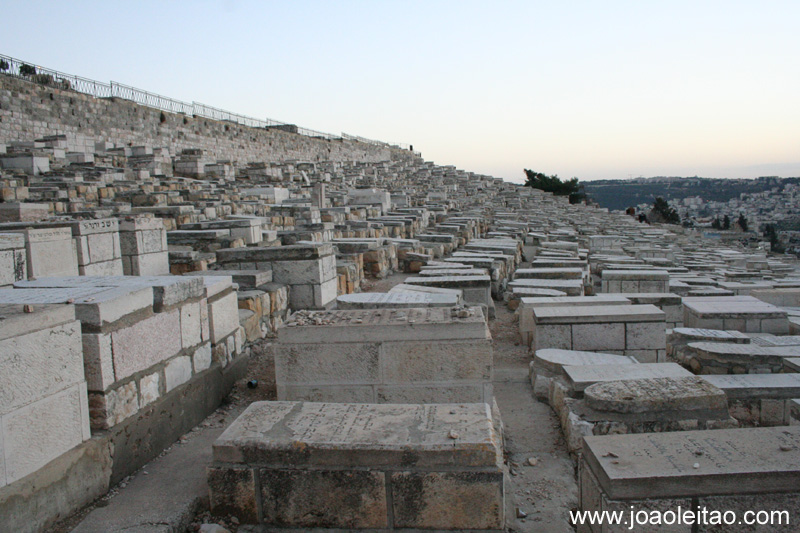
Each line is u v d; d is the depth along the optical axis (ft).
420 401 16.43
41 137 82.53
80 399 12.40
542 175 214.90
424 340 16.29
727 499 10.42
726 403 14.99
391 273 43.52
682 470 10.55
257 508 11.60
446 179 161.27
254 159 139.64
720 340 23.95
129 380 13.87
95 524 11.50
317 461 11.31
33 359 11.16
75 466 11.98
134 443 13.76
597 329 22.09
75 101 88.84
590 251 62.85
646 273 34.60
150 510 11.97
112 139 95.86
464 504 11.12
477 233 71.41
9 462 10.59
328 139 195.21
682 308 28.30
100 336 12.80
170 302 15.64
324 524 11.43
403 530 11.28
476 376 16.24
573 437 15.28
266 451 11.42
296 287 27.55
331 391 16.65
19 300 12.91
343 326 16.48
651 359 22.09
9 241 19.39
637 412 15.02
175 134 111.75
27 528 10.82
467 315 17.01
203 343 17.75
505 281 38.93
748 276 45.65
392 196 86.33
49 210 40.45
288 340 16.66
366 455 11.18
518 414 18.52
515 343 26.53
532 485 14.24
